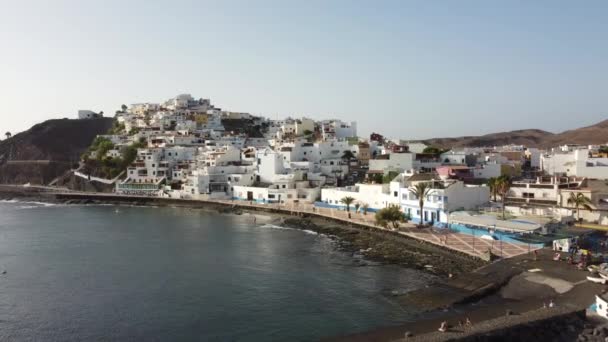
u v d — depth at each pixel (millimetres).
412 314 54875
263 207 145125
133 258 87438
